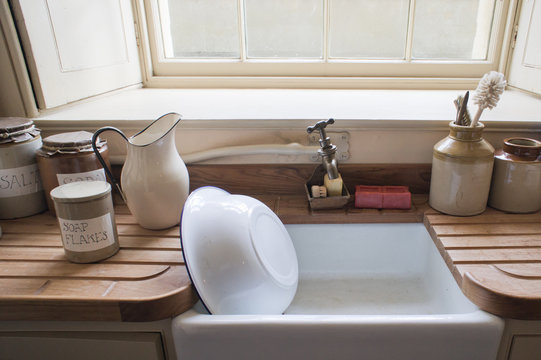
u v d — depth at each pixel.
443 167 0.88
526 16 1.21
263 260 0.72
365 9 1.32
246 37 1.38
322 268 1.00
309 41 1.37
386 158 1.01
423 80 1.34
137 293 0.65
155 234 0.84
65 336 0.67
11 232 0.85
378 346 0.64
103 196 0.73
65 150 0.85
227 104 1.13
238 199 0.80
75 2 1.07
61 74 1.03
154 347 0.67
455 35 1.35
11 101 0.96
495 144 0.99
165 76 1.42
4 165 0.86
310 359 0.65
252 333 0.63
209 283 0.68
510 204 0.89
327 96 1.24
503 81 0.79
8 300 0.64
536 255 0.74
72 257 0.74
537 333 0.66
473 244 0.78
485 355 0.65
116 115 1.02
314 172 1.00
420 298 0.91
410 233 0.95
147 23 1.37
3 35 0.90
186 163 1.02
